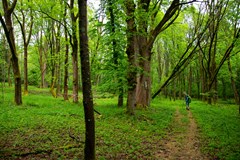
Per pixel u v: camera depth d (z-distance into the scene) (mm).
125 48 16000
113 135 10859
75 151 8359
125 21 15711
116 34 14578
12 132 10305
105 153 8422
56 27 31500
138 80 20766
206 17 30641
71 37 21703
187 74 58156
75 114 15312
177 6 18578
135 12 14922
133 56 15539
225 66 37781
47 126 11531
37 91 37344
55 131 10773
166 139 11211
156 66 49812
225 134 12148
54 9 20484
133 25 15469
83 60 6801
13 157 7383
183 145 10297
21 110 15727
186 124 15609
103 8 15008
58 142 9164
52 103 21188
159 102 35000
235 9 24234
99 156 8000
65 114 15055
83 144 9109
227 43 31516
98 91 17984
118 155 8328
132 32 15227
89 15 24500
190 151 9461
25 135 9938
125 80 15273
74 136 10078
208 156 8773
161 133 12164
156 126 13750
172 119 17172
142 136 11219
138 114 16547
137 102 20766
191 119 18328
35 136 9773
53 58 27984
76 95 22906
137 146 9422
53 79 30422
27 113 14672
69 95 36094
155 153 8969
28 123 11938
